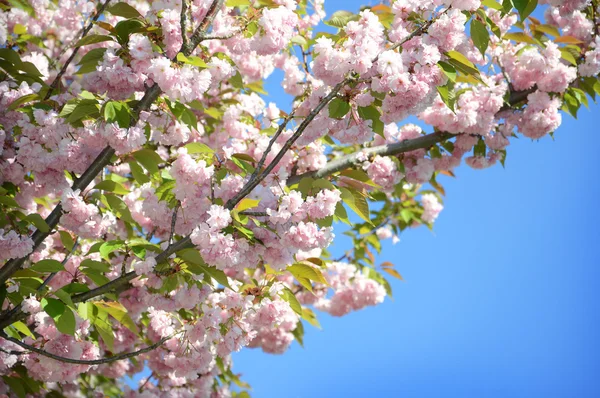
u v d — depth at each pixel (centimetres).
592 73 528
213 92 598
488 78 541
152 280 360
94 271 362
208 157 356
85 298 358
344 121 369
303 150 470
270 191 348
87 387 575
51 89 432
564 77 512
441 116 515
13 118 400
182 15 343
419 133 554
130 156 382
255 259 344
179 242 348
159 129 407
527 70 525
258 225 326
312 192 348
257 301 405
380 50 344
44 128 361
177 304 376
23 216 416
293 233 329
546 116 522
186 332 396
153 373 587
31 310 360
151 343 527
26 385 469
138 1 530
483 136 550
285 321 627
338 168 500
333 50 342
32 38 550
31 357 406
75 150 364
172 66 337
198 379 607
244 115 572
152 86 364
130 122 363
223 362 597
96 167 372
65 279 488
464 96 512
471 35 367
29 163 363
